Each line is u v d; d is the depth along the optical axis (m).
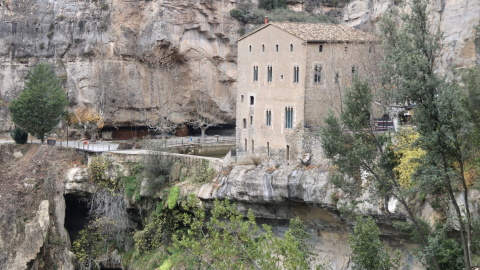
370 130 43.47
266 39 66.25
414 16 40.59
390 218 49.72
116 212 74.00
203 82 96.44
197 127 98.62
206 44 96.38
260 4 104.56
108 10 94.50
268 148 66.19
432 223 45.50
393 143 51.19
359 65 63.06
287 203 59.22
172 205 68.44
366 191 50.62
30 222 72.62
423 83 38.62
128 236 74.69
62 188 76.62
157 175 72.12
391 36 42.38
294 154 62.53
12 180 78.44
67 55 96.25
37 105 84.62
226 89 99.06
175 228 70.38
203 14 95.06
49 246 72.62
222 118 99.56
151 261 69.31
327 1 108.19
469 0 54.59
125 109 95.31
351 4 86.81
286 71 63.69
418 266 50.44
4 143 85.12
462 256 41.91
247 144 69.69
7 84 97.56
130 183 74.06
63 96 87.25
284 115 63.94
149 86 95.69
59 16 96.75
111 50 94.12
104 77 93.69
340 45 62.88
